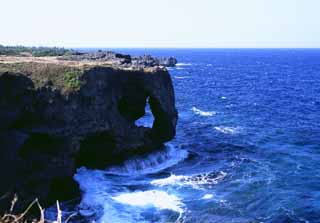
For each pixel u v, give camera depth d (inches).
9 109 1310.3
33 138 1391.5
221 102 3814.0
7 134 1277.1
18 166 1256.8
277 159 1850.4
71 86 1552.7
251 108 3415.4
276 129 2517.2
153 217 1226.0
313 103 3747.5
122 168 1692.9
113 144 1716.3
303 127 2586.1
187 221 1193.4
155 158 1827.0
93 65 1759.4
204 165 1775.3
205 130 2495.1
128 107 2012.8
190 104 3666.3
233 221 1193.4
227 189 1459.2
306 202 1333.7
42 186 1301.7
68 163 1422.2
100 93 1672.0
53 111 1462.8
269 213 1250.6
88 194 1414.9
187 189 1464.1
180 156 1918.1
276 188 1461.6
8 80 1344.7
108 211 1270.9
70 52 3848.4
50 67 1588.3
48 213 1254.3
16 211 1178.0
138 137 1819.6
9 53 3085.6
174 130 2103.8
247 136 2326.5
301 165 1749.5
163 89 2044.8
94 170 1670.8
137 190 1460.4
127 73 1888.5
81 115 1555.1
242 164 1771.7
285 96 4264.3
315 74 7367.1
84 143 1637.6
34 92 1434.5
